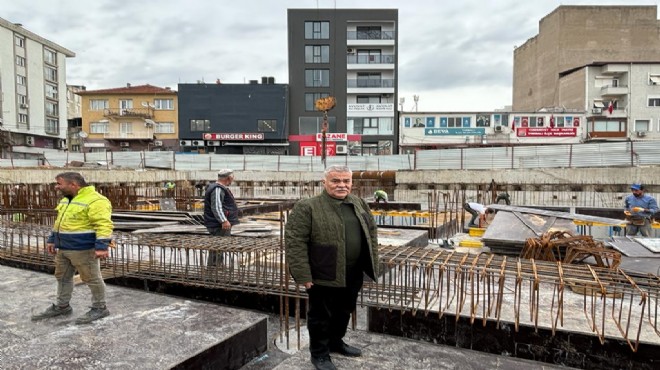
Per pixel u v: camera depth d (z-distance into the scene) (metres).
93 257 3.92
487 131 40.12
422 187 23.03
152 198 17.38
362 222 3.19
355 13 42.91
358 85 43.28
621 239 6.69
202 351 3.32
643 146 18.80
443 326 4.13
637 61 40.91
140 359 3.16
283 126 42.50
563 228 7.60
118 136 46.19
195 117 42.41
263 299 5.29
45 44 50.69
